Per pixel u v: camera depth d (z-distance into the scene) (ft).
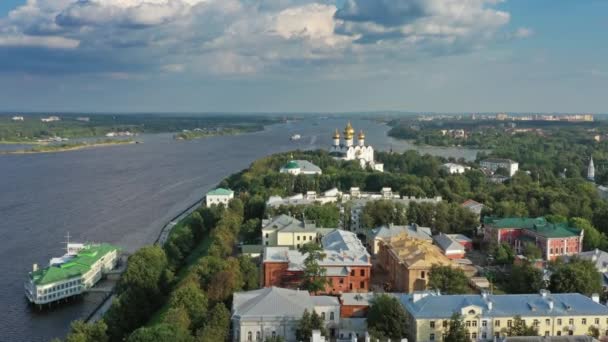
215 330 551.59
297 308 573.74
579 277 652.89
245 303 590.14
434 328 549.95
